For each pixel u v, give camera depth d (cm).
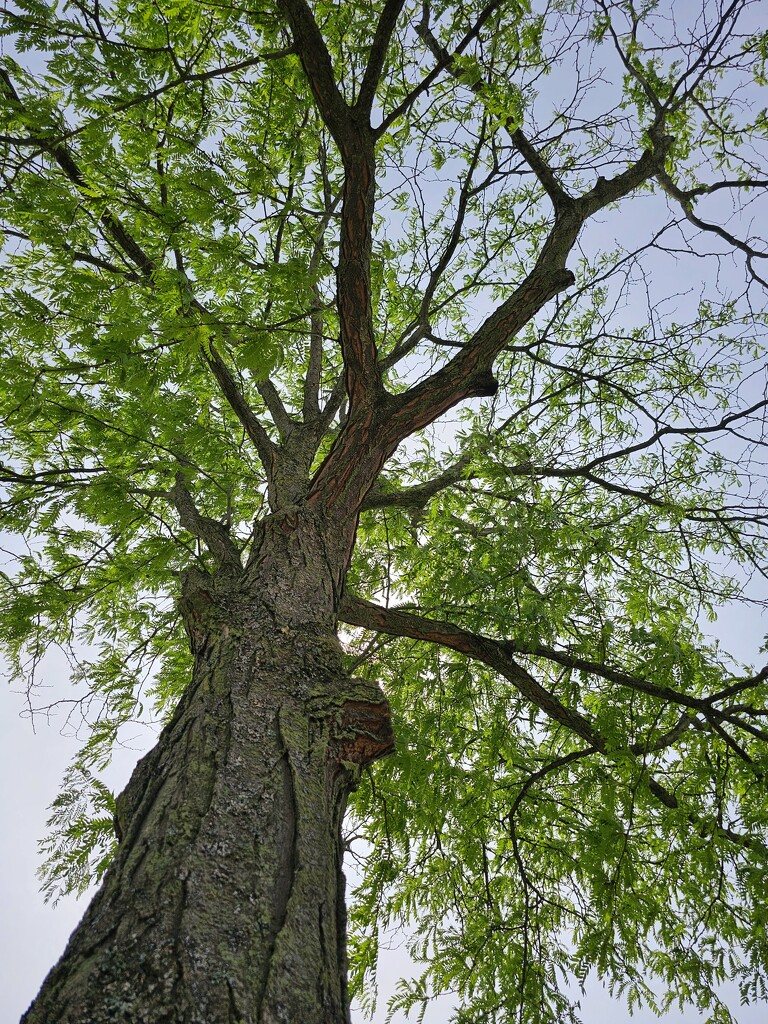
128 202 306
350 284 301
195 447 401
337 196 408
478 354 366
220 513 461
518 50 408
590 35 435
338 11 375
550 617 353
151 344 251
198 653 253
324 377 539
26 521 400
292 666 238
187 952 135
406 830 426
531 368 580
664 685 364
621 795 372
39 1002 126
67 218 267
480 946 410
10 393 317
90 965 131
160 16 307
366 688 240
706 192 494
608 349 571
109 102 250
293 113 334
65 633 453
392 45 395
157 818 172
